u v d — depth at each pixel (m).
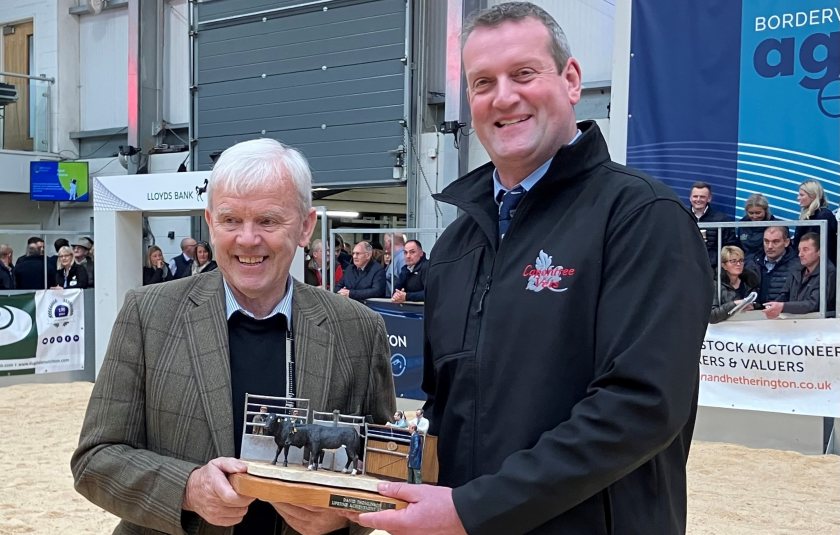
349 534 1.94
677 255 1.41
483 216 1.70
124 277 8.97
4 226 15.16
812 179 6.04
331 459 1.63
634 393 1.33
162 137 13.67
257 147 1.87
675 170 6.54
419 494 1.43
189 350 1.90
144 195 8.50
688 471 5.46
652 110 6.59
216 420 1.85
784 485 5.15
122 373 1.89
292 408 1.73
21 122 14.13
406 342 7.16
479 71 1.62
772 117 6.16
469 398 1.60
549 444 1.36
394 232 7.48
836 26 5.91
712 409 6.24
